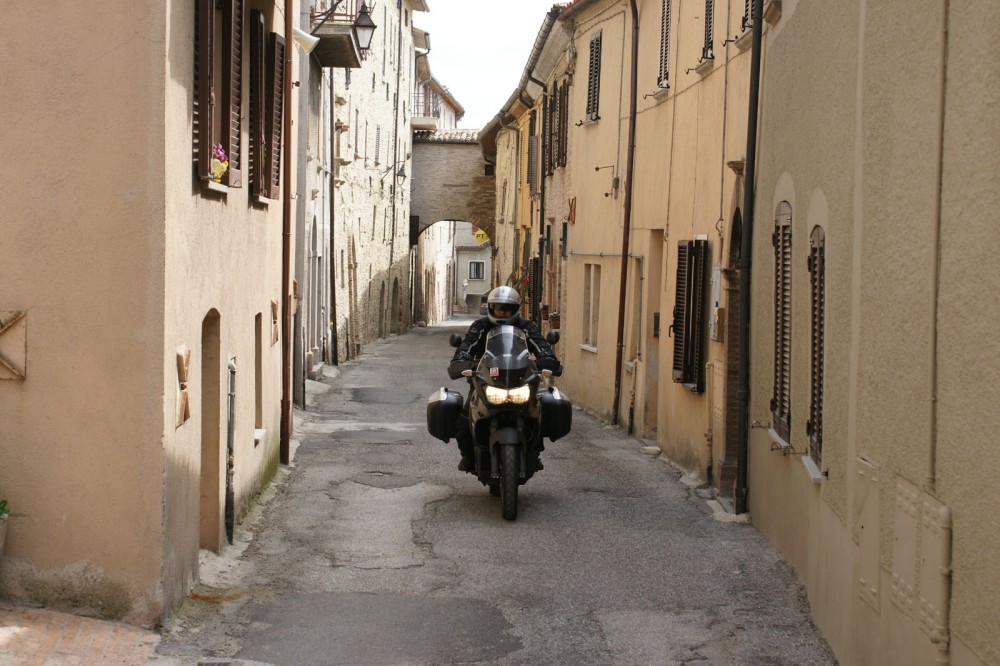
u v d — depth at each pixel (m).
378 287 42.31
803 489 8.09
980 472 4.29
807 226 7.95
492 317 11.44
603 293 20.30
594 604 7.83
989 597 4.20
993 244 4.16
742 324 10.63
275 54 10.72
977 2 4.34
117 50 6.42
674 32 15.43
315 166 23.83
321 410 19.22
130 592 6.62
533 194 31.09
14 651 5.95
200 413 7.77
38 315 6.53
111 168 6.46
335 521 10.27
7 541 6.60
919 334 5.03
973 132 4.36
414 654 6.74
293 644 6.83
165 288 6.52
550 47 25.45
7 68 6.45
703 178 13.38
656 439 16.61
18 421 6.57
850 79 6.59
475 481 12.36
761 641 7.05
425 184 55.22
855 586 6.20
